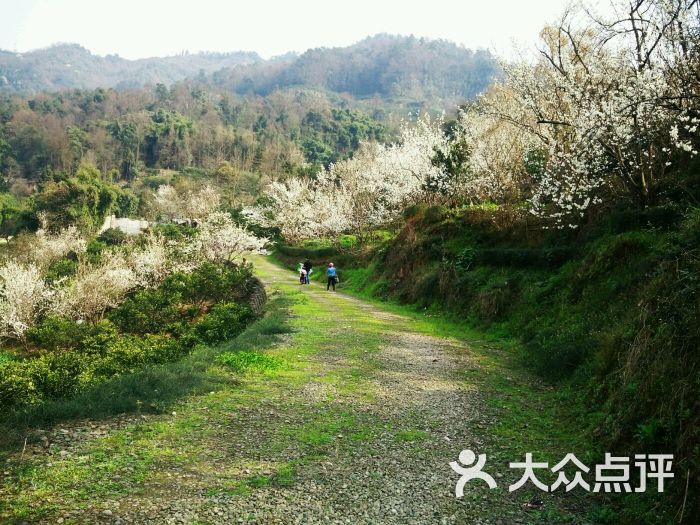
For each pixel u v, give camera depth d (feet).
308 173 216.33
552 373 31.60
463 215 71.51
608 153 42.42
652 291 23.97
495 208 68.69
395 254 78.89
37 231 163.53
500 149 68.03
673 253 24.85
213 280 87.51
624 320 28.48
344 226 114.42
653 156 41.22
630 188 42.16
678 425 16.55
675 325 19.10
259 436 21.93
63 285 91.97
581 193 45.50
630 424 18.92
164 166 383.24
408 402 26.96
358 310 60.44
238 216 173.88
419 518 15.92
